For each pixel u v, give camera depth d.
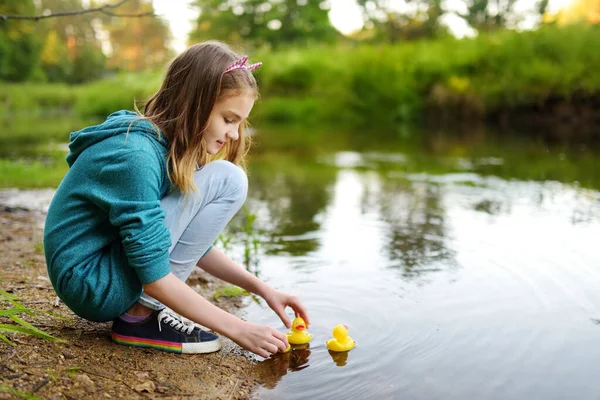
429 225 3.11
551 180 4.43
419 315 1.88
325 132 9.65
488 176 4.73
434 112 11.13
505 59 10.50
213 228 1.57
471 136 8.28
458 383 1.42
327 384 1.43
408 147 7.12
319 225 3.15
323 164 5.68
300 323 1.70
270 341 1.52
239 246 2.73
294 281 2.23
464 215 3.32
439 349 1.62
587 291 2.06
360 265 2.43
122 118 1.47
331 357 1.59
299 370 1.51
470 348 1.62
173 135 1.49
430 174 4.93
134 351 1.53
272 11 19.39
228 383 1.42
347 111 12.09
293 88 13.69
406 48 12.14
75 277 1.41
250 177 4.87
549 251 2.54
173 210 1.52
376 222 3.20
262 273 2.34
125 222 1.37
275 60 14.11
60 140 7.80
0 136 8.45
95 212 1.44
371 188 4.31
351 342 1.66
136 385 1.34
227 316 1.50
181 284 1.45
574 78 9.41
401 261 2.47
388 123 11.20
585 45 9.72
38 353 1.42
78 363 1.41
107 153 1.40
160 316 1.54
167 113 1.51
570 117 9.59
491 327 1.76
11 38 22.92
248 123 1.82
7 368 1.32
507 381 1.43
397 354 1.60
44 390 1.25
